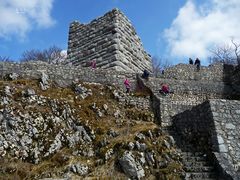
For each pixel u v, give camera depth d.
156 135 16.83
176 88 23.38
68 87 20.88
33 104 17.73
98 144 16.34
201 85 24.23
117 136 16.94
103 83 22.11
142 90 22.28
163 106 20.23
